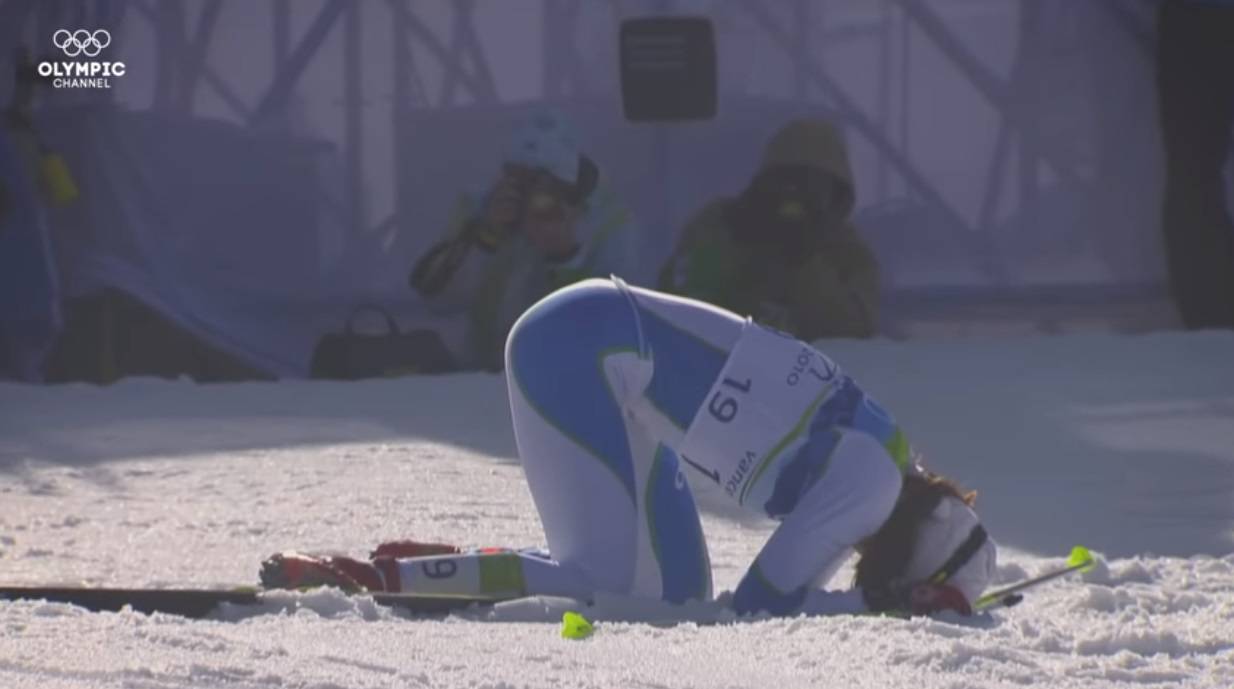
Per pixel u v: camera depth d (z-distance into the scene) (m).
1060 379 41.78
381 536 22.73
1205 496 26.86
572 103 50.34
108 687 10.64
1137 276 52.41
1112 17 52.22
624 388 17.45
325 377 48.62
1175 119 51.59
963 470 29.77
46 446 32.62
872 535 16.61
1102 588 17.56
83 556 20.67
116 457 31.11
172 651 12.00
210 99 50.53
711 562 21.28
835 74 51.16
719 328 17.52
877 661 13.21
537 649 13.29
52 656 11.61
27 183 48.22
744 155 50.50
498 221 49.53
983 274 51.94
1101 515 25.22
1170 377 41.84
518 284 49.50
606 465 17.22
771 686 12.05
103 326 49.19
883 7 51.34
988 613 16.83
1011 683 12.52
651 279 50.38
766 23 50.78
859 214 51.28
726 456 17.11
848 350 47.34
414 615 16.00
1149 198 52.41
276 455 31.31
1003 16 51.78
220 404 40.06
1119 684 12.70
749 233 49.44
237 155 50.53
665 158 50.31
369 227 50.72
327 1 50.62
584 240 49.62
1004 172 52.00
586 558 17.12
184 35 50.31
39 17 49.84
